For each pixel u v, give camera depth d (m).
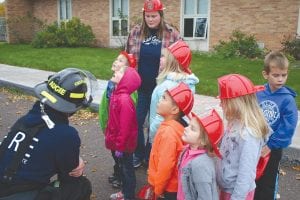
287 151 4.98
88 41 20.88
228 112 2.67
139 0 18.92
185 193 2.67
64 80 2.59
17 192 2.46
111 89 3.94
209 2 16.22
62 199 2.67
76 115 7.43
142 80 4.45
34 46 20.83
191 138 2.62
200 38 16.80
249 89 2.63
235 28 15.51
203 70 11.53
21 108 8.27
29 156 2.45
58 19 23.17
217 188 2.68
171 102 3.06
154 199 3.51
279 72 3.09
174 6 17.41
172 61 3.69
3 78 10.85
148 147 4.67
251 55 14.39
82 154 5.38
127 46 4.55
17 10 24.30
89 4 21.19
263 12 14.59
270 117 3.16
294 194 4.17
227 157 2.65
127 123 3.54
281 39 14.23
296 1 13.66
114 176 4.31
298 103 7.30
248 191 2.57
